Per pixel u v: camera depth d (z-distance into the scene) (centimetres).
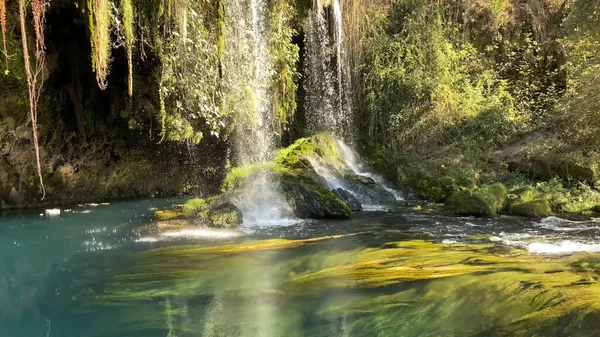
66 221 757
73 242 604
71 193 970
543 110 1155
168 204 959
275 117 1079
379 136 1255
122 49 821
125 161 1041
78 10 736
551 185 883
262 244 562
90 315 348
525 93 1249
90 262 501
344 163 1093
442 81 1218
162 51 793
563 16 1246
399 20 1310
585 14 982
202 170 1130
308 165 919
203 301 374
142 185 1090
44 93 841
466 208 787
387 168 1117
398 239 591
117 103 945
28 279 445
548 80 1257
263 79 1016
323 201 783
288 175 845
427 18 1281
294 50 1122
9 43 695
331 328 319
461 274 418
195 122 948
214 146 1088
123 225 718
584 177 893
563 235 600
